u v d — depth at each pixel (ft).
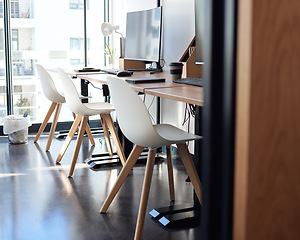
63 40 16.51
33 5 15.85
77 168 11.53
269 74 1.32
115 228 7.63
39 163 12.00
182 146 7.65
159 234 7.39
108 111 10.92
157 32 11.36
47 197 9.23
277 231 1.42
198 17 9.09
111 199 8.28
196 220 7.89
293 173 1.40
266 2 1.28
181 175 11.02
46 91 13.34
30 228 7.61
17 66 15.89
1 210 8.47
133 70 12.56
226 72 1.35
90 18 16.85
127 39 13.33
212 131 1.40
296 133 1.38
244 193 1.36
